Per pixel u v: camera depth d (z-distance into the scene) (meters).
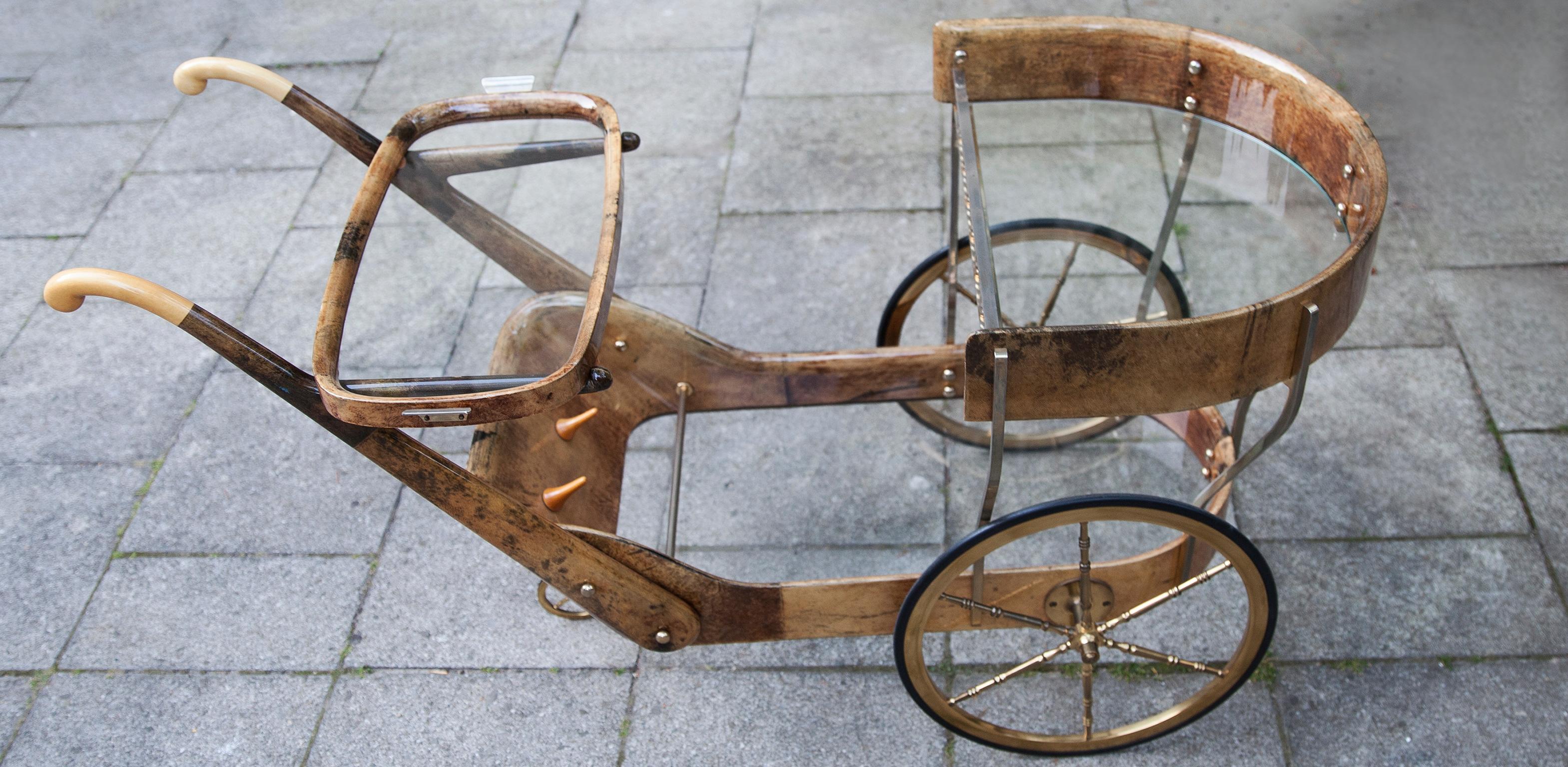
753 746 1.83
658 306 2.70
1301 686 1.84
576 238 2.92
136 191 3.22
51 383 2.63
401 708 1.93
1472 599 1.94
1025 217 2.10
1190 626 1.95
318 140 3.39
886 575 1.94
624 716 1.89
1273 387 2.38
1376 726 1.78
